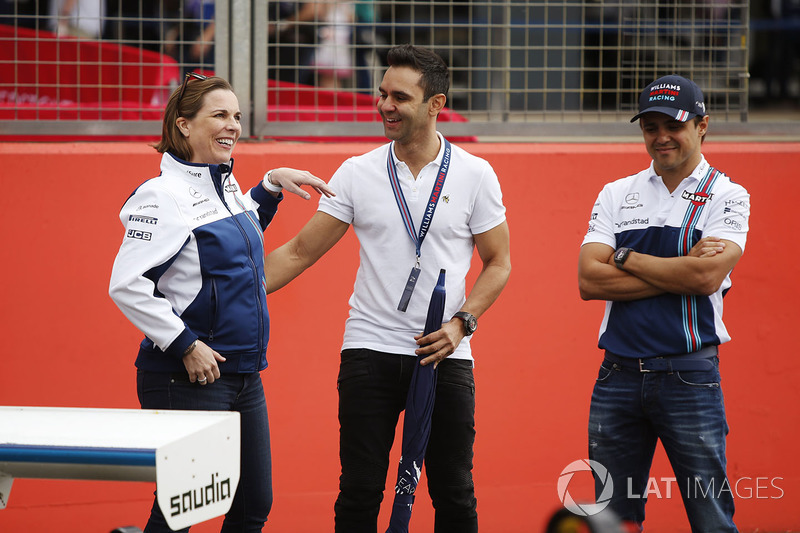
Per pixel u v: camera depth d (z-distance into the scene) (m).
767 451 11.82
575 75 12.32
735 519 11.85
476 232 8.94
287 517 11.27
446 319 8.74
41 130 11.07
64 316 10.84
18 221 10.75
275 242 11.18
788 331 11.80
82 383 10.88
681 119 8.35
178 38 11.77
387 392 8.71
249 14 11.27
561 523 7.33
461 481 8.70
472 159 8.89
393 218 8.68
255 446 8.38
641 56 11.92
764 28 23.56
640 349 8.59
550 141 12.04
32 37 11.66
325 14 11.89
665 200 8.80
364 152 11.34
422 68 8.48
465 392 8.75
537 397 11.62
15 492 10.84
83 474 6.52
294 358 11.26
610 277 8.72
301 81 11.98
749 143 11.91
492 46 11.66
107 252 10.91
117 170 10.91
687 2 11.87
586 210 11.66
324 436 11.34
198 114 8.04
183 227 7.71
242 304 8.01
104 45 11.73
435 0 12.12
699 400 8.41
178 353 7.57
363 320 8.84
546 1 11.66
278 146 11.20
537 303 11.60
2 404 10.76
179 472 6.27
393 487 11.56
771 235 11.77
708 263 8.26
